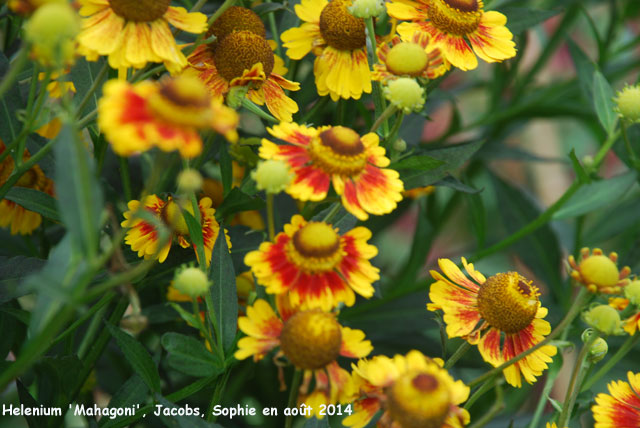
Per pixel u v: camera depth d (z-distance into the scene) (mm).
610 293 589
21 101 640
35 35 536
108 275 629
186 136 544
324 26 665
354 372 593
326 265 590
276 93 648
